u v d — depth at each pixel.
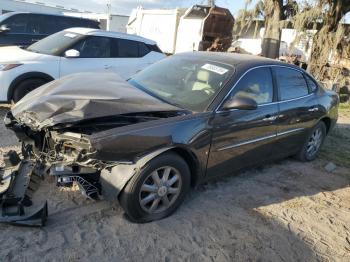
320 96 5.93
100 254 3.20
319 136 6.16
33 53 7.48
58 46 7.70
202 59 4.79
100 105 3.45
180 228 3.71
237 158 4.45
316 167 6.00
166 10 19.92
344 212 4.60
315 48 14.25
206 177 4.16
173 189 3.79
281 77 5.09
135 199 3.50
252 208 4.33
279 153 5.27
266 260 3.46
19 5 22.22
